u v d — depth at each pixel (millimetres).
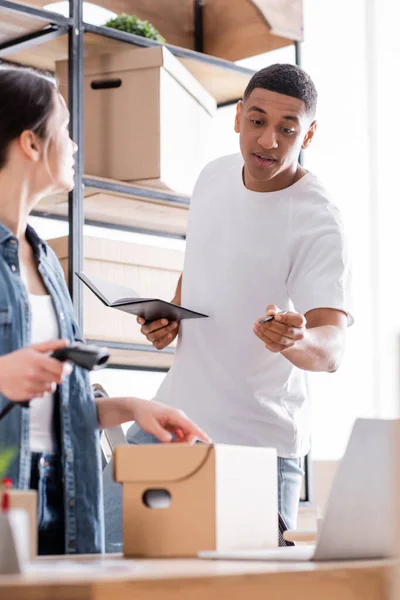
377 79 4613
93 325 3215
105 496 2201
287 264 2469
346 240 2463
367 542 1278
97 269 3260
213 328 2518
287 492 2527
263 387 2486
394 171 4566
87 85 3385
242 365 2486
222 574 1020
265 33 3877
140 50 3307
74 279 3135
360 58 4641
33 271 1795
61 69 3293
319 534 1253
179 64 3385
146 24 3551
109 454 2863
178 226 3787
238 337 2496
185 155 3439
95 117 3377
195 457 1414
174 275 3467
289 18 3781
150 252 3396
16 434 1654
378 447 1284
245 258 2506
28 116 1731
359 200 4590
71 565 1191
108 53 3383
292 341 2080
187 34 4086
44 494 1709
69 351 1388
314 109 2510
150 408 1713
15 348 1667
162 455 1434
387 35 4617
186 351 2557
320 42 4609
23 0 3525
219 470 1414
